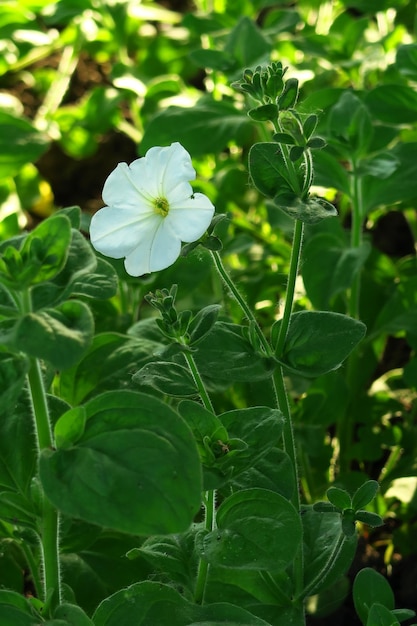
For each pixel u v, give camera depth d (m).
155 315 1.17
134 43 1.76
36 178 1.52
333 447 1.14
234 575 0.91
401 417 1.20
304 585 0.92
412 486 1.09
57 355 0.76
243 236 1.15
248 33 1.23
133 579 0.97
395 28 1.41
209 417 0.83
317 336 0.87
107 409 0.79
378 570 1.08
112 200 0.84
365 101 1.16
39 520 0.83
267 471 0.89
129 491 0.77
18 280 0.77
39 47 1.71
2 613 0.81
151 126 1.21
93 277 0.84
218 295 1.17
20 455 0.88
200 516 1.04
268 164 0.86
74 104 1.78
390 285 1.19
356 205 1.11
